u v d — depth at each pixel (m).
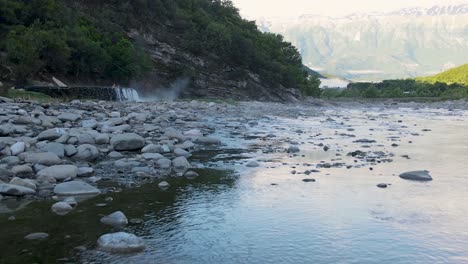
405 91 170.38
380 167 16.12
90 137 17.09
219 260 7.57
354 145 22.00
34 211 9.76
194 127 26.09
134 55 68.38
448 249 8.30
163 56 80.62
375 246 8.38
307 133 27.20
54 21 60.69
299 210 10.52
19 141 14.88
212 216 9.93
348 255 7.95
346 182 13.50
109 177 13.12
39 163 13.15
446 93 145.75
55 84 52.66
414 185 13.31
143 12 82.94
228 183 13.02
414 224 9.70
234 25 106.06
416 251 8.18
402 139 25.53
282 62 109.31
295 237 8.77
